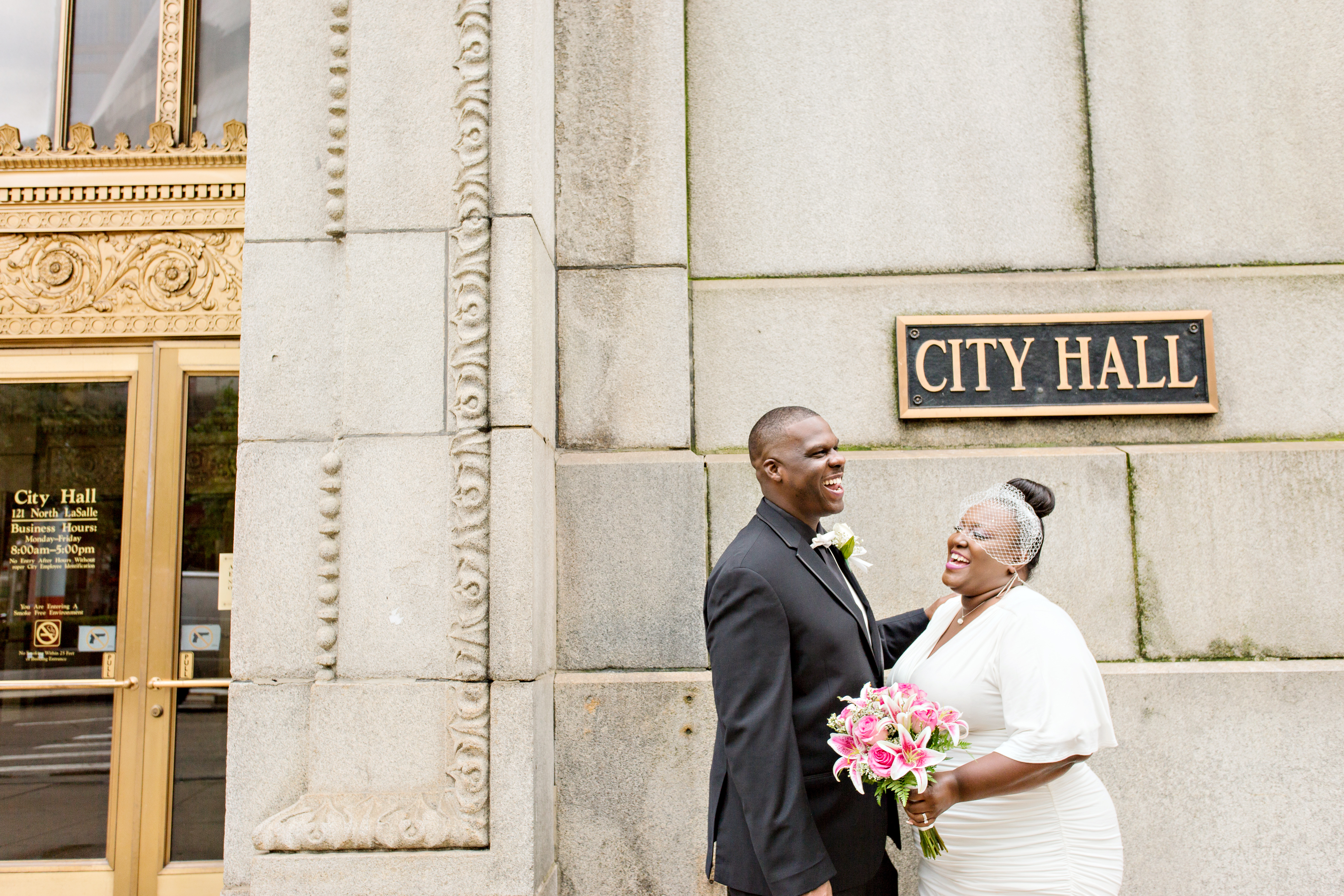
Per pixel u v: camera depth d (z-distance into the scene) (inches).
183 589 162.7
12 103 171.3
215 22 173.0
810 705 87.2
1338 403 138.3
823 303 142.3
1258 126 144.8
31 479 165.0
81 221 166.7
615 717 126.2
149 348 166.7
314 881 111.0
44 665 161.6
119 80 172.6
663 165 140.9
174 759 158.7
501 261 121.5
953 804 78.6
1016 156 145.3
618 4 143.9
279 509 122.5
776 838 78.7
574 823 125.0
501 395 119.3
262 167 128.0
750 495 134.0
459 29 126.5
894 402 140.5
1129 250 143.6
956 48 147.2
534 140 124.2
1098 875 81.7
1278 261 142.8
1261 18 146.4
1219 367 139.4
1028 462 134.6
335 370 124.6
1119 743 126.3
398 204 124.7
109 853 156.3
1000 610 86.0
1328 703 126.3
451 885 111.3
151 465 164.1
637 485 131.8
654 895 123.6
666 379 136.7
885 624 113.8
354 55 127.3
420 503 120.2
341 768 116.0
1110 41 146.9
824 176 145.3
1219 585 132.0
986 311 141.5
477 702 114.5
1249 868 124.3
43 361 166.4
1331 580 131.6
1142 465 134.0
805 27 148.0
